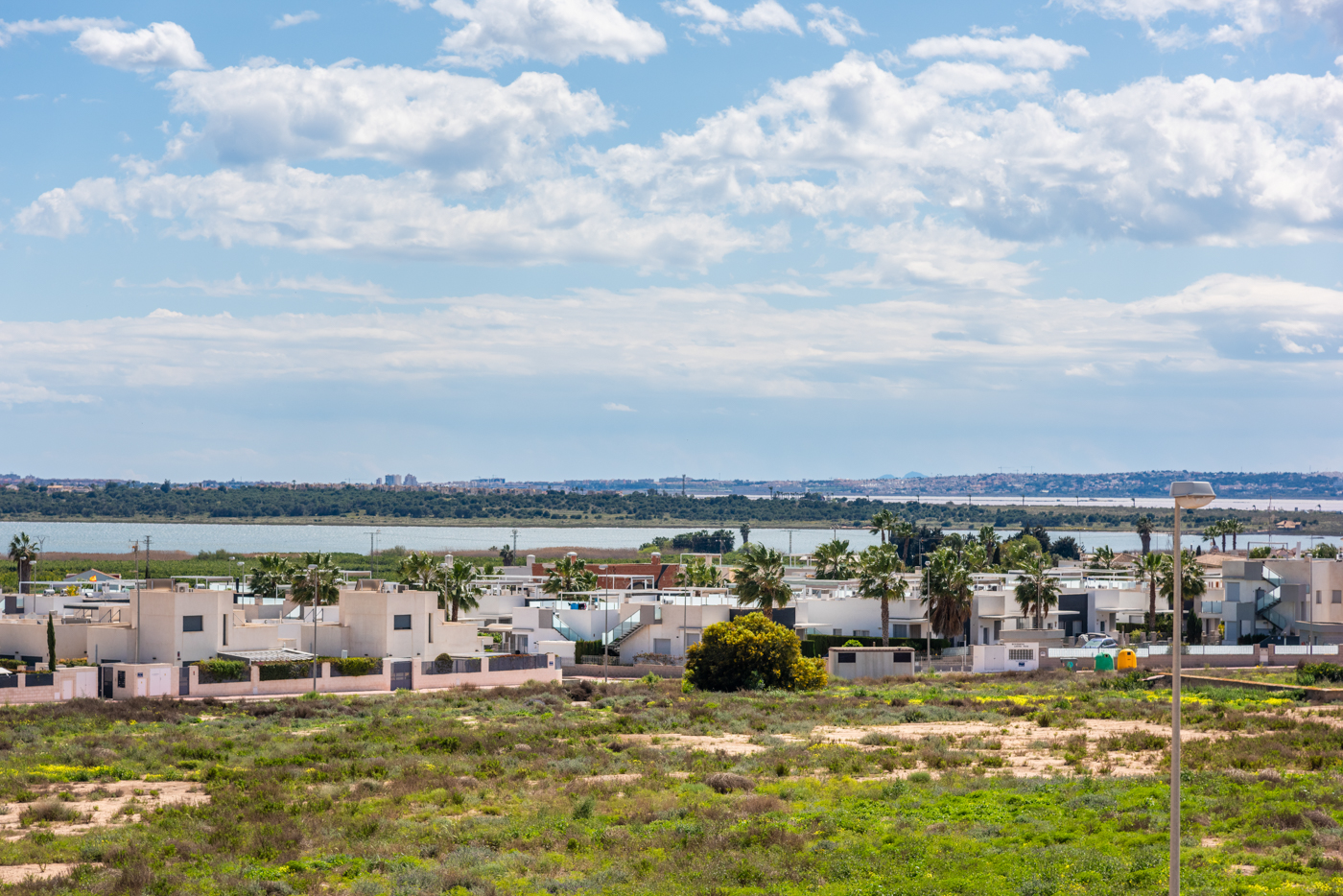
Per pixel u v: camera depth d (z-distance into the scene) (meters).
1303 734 50.06
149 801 43.38
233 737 60.75
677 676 97.69
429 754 53.94
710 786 44.03
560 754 53.38
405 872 32.16
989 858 31.23
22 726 63.12
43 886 30.77
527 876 32.16
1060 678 86.12
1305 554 143.50
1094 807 36.75
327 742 58.22
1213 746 47.84
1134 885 27.88
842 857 32.03
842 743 54.84
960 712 65.19
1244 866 29.42
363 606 92.06
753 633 84.06
